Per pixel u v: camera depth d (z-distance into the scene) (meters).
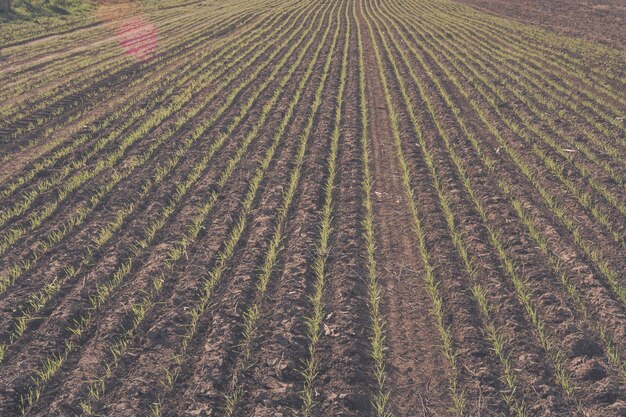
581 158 12.58
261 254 8.89
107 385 6.30
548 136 13.98
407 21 35.03
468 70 21.23
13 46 27.41
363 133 14.67
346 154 13.24
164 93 18.56
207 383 6.31
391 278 8.41
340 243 9.27
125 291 7.97
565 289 7.94
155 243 9.32
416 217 10.02
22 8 35.31
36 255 8.84
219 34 31.16
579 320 7.29
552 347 6.84
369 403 6.11
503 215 10.08
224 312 7.49
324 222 9.80
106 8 41.53
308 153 13.27
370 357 6.79
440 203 10.64
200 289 8.02
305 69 22.02
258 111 16.52
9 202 10.74
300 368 6.58
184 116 15.98
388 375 6.54
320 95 18.25
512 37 28.28
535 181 11.48
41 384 6.29
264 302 7.75
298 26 33.88
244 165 12.49
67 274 8.37
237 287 8.02
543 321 7.27
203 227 9.72
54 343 6.92
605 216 9.95
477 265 8.55
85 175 11.77
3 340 6.97
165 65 23.00
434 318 7.51
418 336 7.18
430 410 6.04
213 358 6.66
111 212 10.34
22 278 8.28
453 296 7.85
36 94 18.59
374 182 11.68
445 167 12.24
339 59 23.69
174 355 6.77
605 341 6.88
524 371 6.46
